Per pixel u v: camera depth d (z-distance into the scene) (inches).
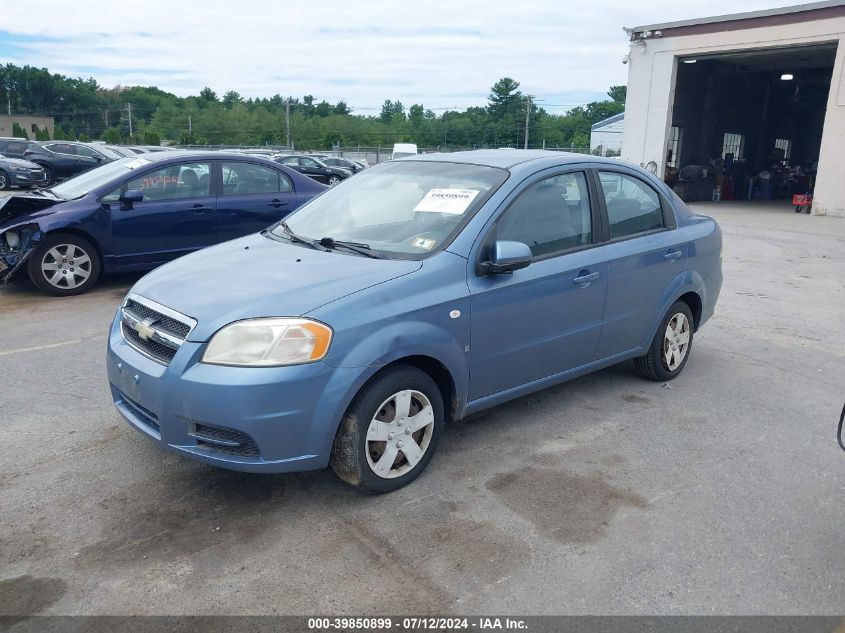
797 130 1173.7
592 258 174.6
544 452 163.3
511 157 178.9
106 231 301.3
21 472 149.1
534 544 126.5
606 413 187.3
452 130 3567.9
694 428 179.0
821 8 722.2
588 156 186.5
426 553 123.2
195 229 319.0
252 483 146.0
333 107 4808.1
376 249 154.9
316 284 136.0
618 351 190.7
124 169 315.9
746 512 139.3
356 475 135.3
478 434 172.6
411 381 139.7
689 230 208.7
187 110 4256.9
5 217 310.7
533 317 161.5
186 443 128.4
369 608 109.1
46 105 4980.3
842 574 120.1
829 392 207.3
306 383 125.1
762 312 303.1
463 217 155.8
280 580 115.3
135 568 117.8
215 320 127.4
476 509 137.8
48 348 231.5
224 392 122.2
